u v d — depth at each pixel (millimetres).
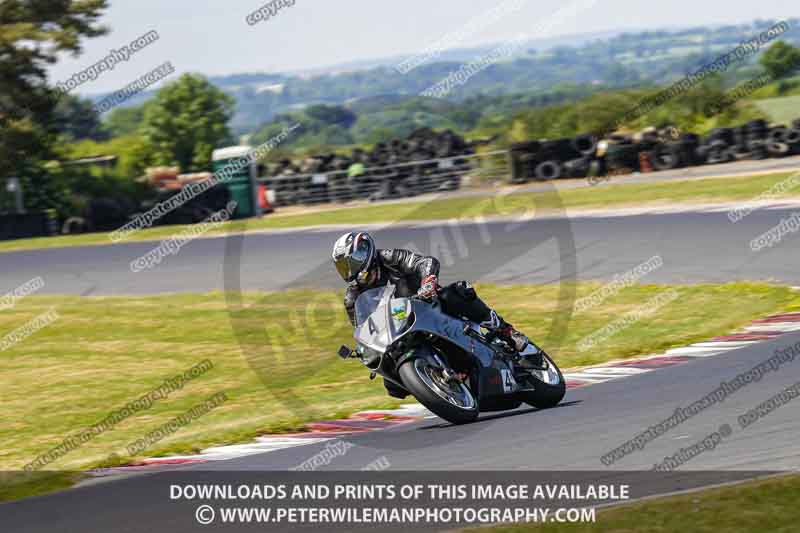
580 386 31938
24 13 121688
